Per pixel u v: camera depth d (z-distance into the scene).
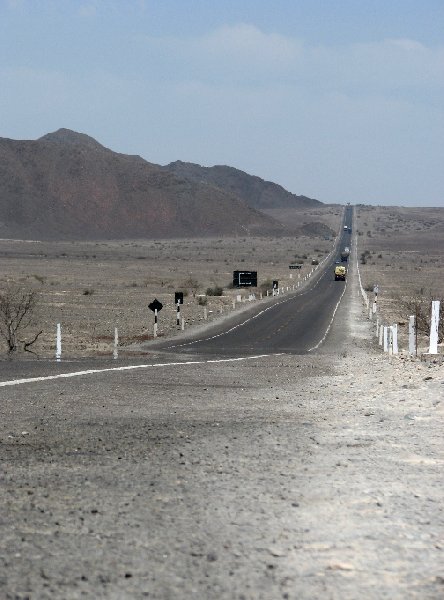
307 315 152.75
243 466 23.73
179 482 21.58
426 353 66.94
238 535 16.73
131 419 33.56
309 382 50.44
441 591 13.61
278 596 13.30
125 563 14.88
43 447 26.81
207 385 47.62
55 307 161.12
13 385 45.41
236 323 134.75
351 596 13.36
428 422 32.41
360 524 17.58
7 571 14.32
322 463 24.22
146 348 90.75
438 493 20.44
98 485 21.14
